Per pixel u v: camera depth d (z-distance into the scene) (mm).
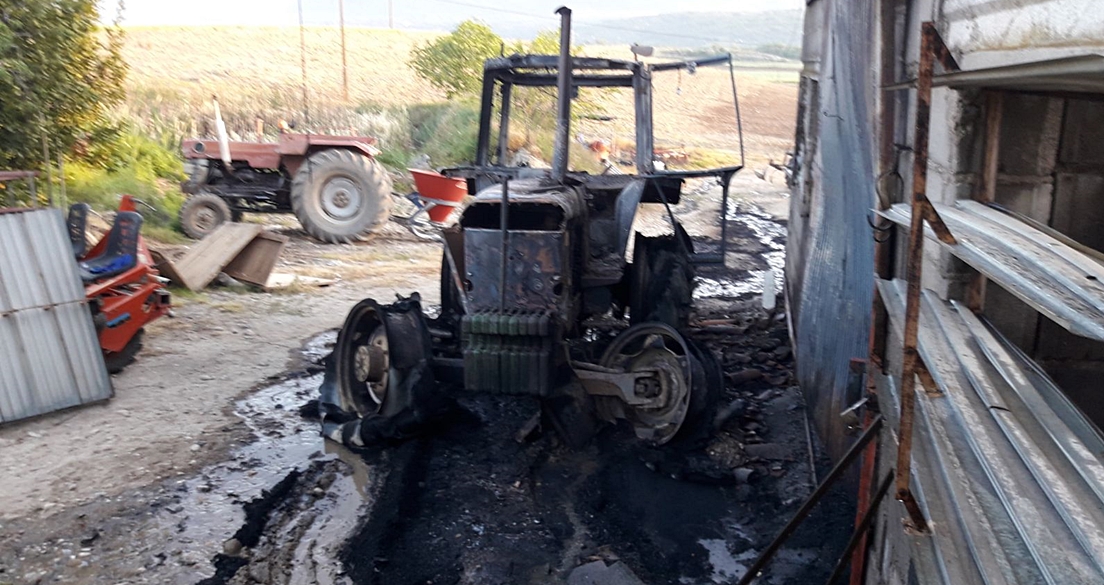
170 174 13781
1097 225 2742
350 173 11555
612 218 5906
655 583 3576
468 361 4680
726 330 7211
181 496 4199
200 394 5617
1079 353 2830
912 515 2004
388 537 3875
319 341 6922
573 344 5508
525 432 4930
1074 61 1485
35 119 8211
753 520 4109
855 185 4188
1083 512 1617
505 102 6465
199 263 8336
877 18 3633
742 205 16391
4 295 4949
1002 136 2699
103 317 5500
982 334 2514
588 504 4234
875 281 3086
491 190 5160
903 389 2027
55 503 4086
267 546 3805
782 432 5105
